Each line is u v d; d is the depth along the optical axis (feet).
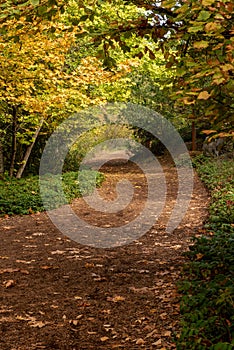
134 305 17.95
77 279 21.44
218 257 20.15
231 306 13.73
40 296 19.12
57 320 16.69
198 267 19.80
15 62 37.52
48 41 37.47
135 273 22.21
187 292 17.43
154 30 15.85
